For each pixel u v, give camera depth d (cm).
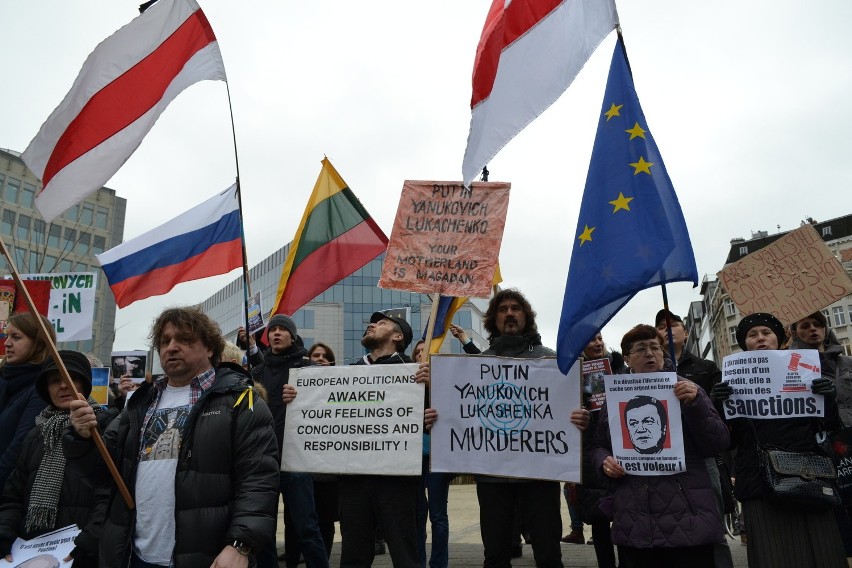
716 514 382
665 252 415
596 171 457
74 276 705
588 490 525
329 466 471
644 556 394
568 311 439
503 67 525
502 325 534
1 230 4269
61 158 520
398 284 514
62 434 393
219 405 354
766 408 392
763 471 383
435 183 532
